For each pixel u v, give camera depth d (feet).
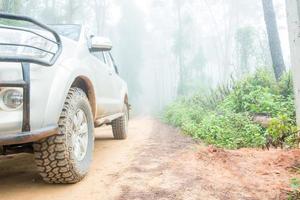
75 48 14.65
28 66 10.37
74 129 12.37
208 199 10.20
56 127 11.02
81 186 11.93
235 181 11.74
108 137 26.23
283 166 13.41
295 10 15.96
